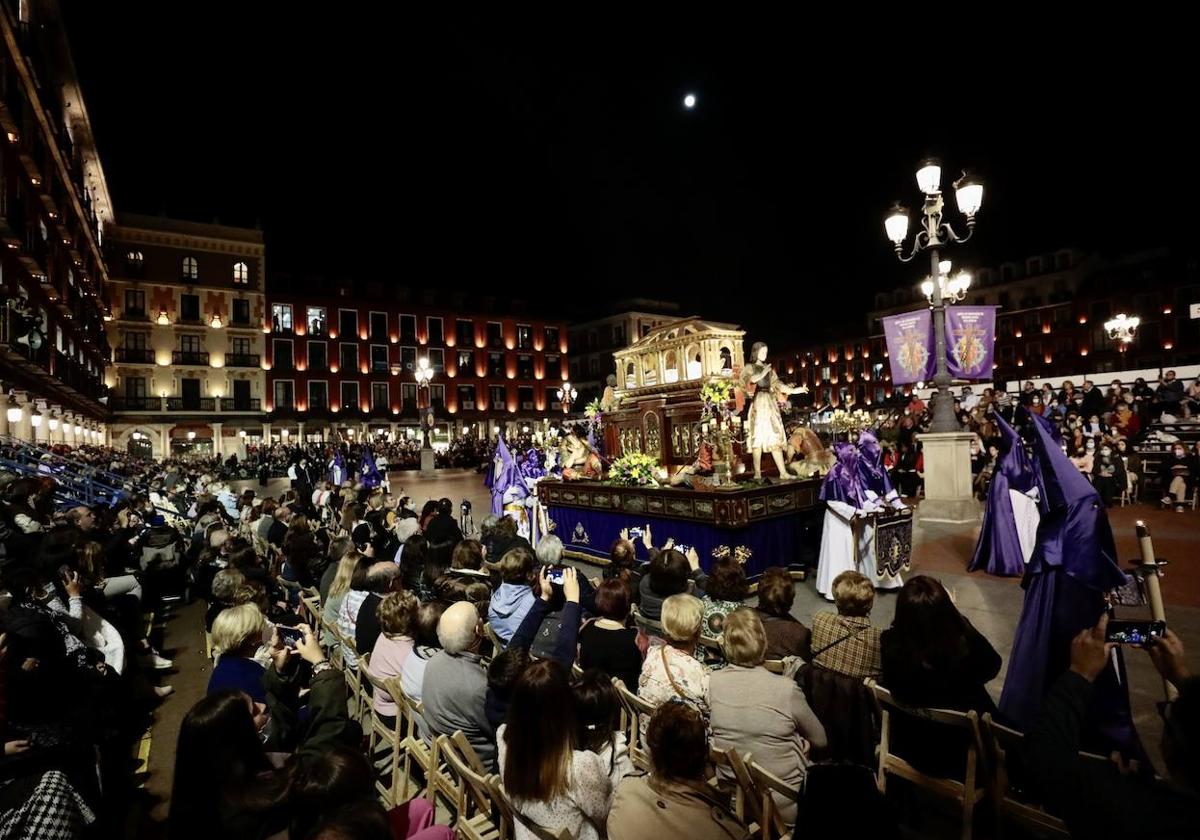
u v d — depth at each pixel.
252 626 3.74
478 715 3.45
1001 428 7.21
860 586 3.60
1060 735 2.05
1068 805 1.92
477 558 5.64
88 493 13.50
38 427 21.64
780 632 3.90
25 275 19.22
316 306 54.06
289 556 7.34
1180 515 11.04
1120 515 11.43
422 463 35.69
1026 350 55.81
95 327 35.00
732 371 10.11
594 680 2.93
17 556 5.53
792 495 8.56
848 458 7.42
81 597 4.83
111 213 41.56
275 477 36.28
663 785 2.39
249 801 2.32
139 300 45.16
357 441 48.81
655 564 4.68
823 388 70.94
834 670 3.44
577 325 71.25
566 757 2.51
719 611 4.30
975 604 6.59
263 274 50.28
